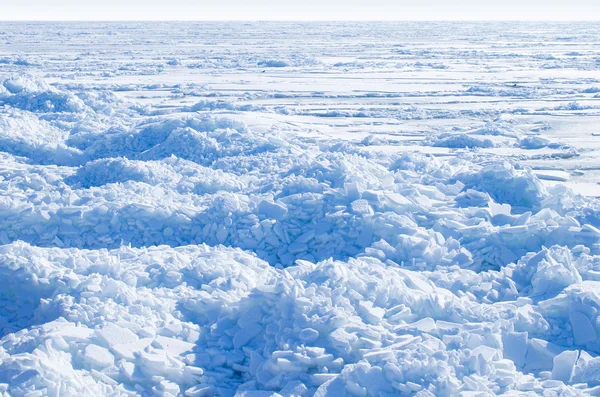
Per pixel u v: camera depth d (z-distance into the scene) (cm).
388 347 507
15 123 1470
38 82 1950
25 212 877
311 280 605
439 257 741
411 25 13425
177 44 5872
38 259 684
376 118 1908
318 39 6994
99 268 683
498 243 779
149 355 520
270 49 5172
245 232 839
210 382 522
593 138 1608
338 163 971
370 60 4012
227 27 11238
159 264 696
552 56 4216
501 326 549
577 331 551
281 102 2212
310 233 826
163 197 962
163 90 2527
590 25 13438
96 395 475
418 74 3128
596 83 2695
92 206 900
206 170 1147
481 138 1532
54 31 8869
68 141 1442
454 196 945
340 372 497
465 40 6825
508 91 2430
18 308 650
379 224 806
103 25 12244
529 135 1627
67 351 525
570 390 463
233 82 2803
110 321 569
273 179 1030
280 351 513
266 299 582
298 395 483
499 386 477
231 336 570
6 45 5631
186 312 612
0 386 461
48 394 461
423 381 467
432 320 546
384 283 599
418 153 1270
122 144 1380
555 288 621
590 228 762
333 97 2345
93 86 2589
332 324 525
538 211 909
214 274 677
